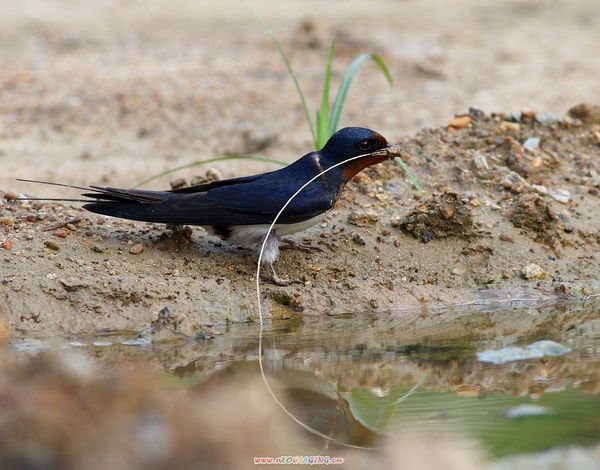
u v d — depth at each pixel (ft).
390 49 78.43
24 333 35.09
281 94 68.74
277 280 38.81
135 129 61.98
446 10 94.53
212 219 37.50
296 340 35.37
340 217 43.04
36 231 39.58
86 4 95.09
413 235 42.04
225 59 77.71
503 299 40.09
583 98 67.67
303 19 89.81
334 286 39.29
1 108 65.57
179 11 93.66
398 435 26.76
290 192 37.83
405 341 35.37
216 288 37.93
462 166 46.50
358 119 63.67
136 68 75.25
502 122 49.93
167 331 35.40
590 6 95.35
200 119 63.57
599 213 44.80
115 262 38.27
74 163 55.62
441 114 64.54
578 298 40.63
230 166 54.60
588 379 31.22
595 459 25.34
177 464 22.41
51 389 24.00
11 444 22.04
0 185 51.06
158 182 52.44
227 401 27.17
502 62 77.51
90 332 35.50
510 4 96.68
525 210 43.11
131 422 22.90
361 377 31.60
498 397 29.71
